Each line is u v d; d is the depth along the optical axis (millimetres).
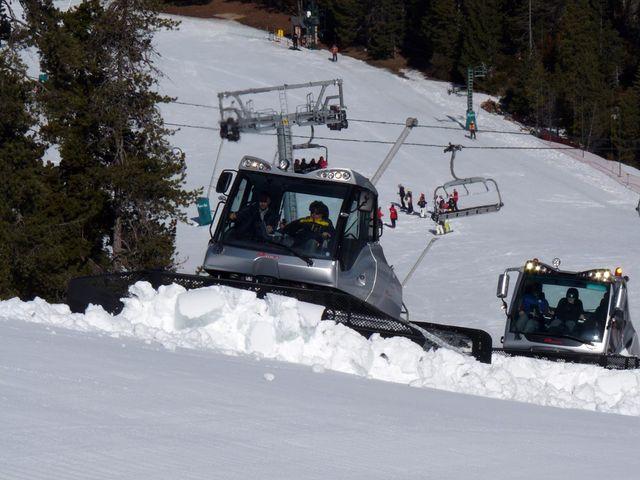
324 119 49875
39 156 88875
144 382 17844
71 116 91562
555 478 14070
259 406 17328
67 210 87688
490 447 16375
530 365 34562
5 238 81188
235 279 38438
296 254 37562
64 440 12766
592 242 148375
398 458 14477
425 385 27531
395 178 185750
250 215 38594
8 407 14164
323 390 21188
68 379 16922
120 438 13289
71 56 89250
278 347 28172
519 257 135500
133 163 89438
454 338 38031
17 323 25516
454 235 149375
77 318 28031
